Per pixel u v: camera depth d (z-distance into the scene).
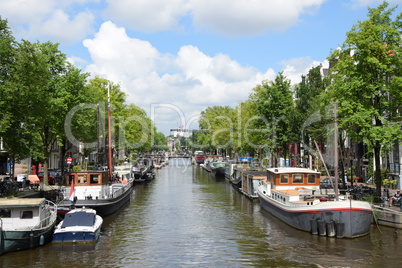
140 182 69.19
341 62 32.38
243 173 51.19
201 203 42.72
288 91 51.78
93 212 26.94
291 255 21.91
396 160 43.59
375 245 23.27
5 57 32.00
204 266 20.34
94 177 35.00
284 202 30.50
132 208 39.28
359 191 33.69
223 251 23.08
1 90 29.91
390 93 30.83
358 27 31.48
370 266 19.84
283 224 30.53
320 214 25.41
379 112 31.77
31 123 33.91
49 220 25.56
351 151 57.53
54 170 60.41
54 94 40.62
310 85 53.38
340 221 24.72
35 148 45.25
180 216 34.66
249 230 28.59
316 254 21.92
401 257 21.12
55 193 35.97
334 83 36.25
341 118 30.08
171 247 24.12
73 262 20.84
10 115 29.97
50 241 25.05
